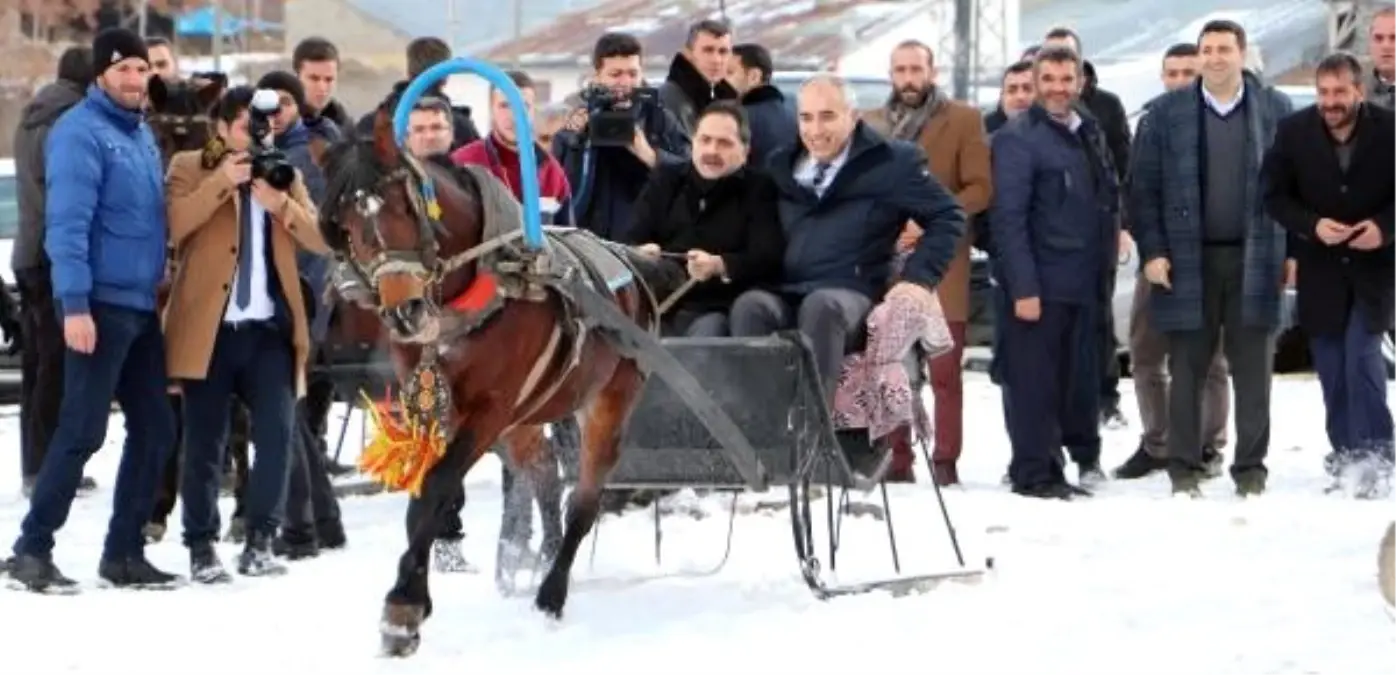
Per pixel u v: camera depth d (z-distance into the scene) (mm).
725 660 8086
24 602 9234
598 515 9602
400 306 7750
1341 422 12859
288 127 11195
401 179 7805
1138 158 13000
